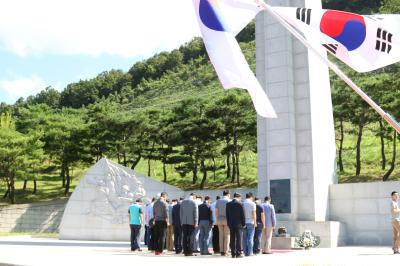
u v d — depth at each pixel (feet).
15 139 171.22
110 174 103.35
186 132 152.97
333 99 135.44
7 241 92.89
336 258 49.93
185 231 54.80
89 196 102.78
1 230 156.25
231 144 161.38
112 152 180.55
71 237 101.76
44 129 196.65
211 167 162.20
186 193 101.45
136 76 498.69
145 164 220.64
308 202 82.53
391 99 123.13
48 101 478.59
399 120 123.54
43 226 157.99
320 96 88.79
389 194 80.94
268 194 84.48
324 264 42.47
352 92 130.93
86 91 479.41
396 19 30.35
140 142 174.40
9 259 46.50
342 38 30.66
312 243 71.10
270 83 86.89
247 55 362.33
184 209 54.95
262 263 43.16
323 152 87.04
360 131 137.69
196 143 155.63
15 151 168.14
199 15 30.68
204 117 154.81
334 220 85.51
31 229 157.69
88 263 42.50
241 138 156.46
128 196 101.55
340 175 146.30
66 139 182.50
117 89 483.92
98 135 176.45
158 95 403.95
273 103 86.17
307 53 86.02
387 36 30.07
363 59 30.32
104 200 102.17
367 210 82.69
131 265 40.37
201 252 55.47
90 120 200.03
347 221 84.23
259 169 89.30
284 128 84.48
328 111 91.09
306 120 84.69
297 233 79.00
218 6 30.63
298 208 83.20
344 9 356.38
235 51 30.09
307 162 83.56
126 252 60.59
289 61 86.38
